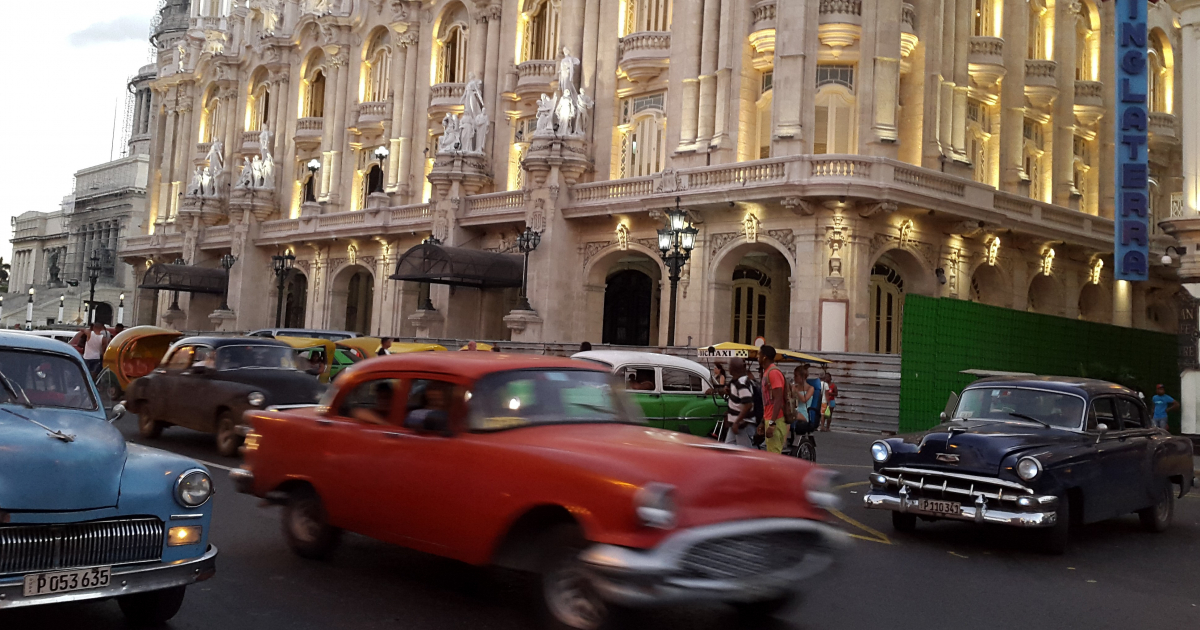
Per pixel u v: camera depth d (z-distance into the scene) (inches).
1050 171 1454.2
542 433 273.3
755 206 1148.5
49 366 277.9
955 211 1149.7
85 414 270.5
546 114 1364.4
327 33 1883.6
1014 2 1390.3
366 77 1849.2
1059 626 291.7
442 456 277.7
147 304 2442.2
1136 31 1020.5
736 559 241.6
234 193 1947.6
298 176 1982.0
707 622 276.2
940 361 988.6
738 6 1217.4
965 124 1279.5
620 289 1509.6
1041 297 1434.5
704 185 1173.1
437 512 276.5
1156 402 980.6
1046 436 415.8
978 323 1053.2
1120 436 445.4
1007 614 301.9
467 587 300.4
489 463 265.0
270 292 1947.6
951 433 417.7
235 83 2170.3
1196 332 915.4
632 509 230.5
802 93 1146.0
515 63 1541.6
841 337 1081.4
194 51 2352.4
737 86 1205.7
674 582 226.8
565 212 1339.8
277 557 331.6
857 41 1178.6
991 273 1326.3
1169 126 1587.1
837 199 1078.4
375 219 1642.5
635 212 1253.1
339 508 310.0
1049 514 386.6
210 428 581.9
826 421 967.0
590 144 1391.5
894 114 1158.3
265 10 2073.1
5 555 217.8
